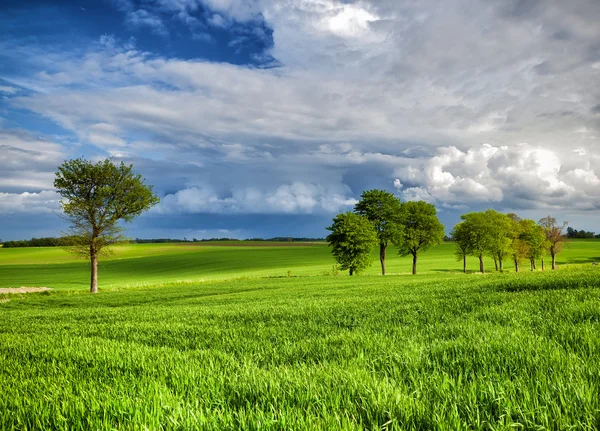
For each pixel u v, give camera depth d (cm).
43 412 370
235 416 330
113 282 7644
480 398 333
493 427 278
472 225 8431
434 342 589
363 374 424
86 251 4691
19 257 12494
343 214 7556
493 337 585
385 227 7775
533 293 1246
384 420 306
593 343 497
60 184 4475
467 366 442
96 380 489
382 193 8012
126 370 530
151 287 4959
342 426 288
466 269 9588
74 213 4478
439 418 289
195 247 15900
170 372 500
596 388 327
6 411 374
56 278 8244
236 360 579
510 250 8456
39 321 1533
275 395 379
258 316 1217
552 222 9462
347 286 3338
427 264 10606
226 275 8525
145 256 13075
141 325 1126
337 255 7494
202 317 1305
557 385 341
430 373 427
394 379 409
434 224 7856
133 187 4725
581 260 11281
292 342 718
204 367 525
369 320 955
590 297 998
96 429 323
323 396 362
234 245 17550
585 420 274
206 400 374
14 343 842
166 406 346
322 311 1226
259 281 5359
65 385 466
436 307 1118
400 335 702
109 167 4594
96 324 1266
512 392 337
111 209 4653
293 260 11681
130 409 347
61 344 802
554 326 646
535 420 289
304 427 287
